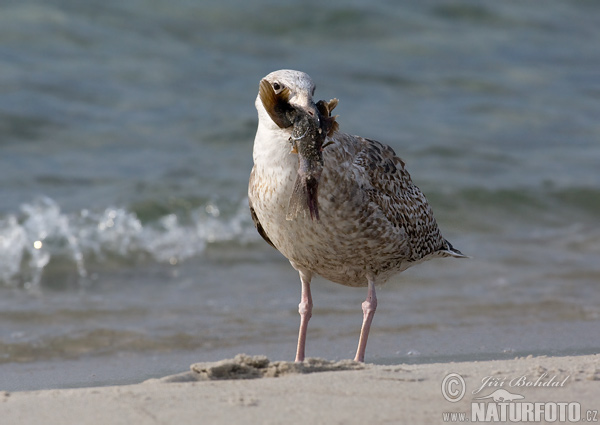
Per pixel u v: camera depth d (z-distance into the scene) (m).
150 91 21.88
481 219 17.08
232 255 14.44
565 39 31.66
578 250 15.12
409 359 8.98
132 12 25.59
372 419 5.46
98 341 9.91
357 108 22.89
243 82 23.22
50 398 5.88
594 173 19.89
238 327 10.55
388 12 28.73
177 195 16.28
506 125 23.27
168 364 9.01
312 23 27.62
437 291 12.41
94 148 18.81
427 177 18.64
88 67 22.47
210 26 26.31
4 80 20.77
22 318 10.79
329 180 7.67
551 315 11.14
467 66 27.56
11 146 18.45
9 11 23.67
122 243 14.58
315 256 8.12
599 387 6.21
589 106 25.64
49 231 14.60
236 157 18.98
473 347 9.55
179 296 12.09
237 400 5.80
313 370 6.84
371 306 8.34
